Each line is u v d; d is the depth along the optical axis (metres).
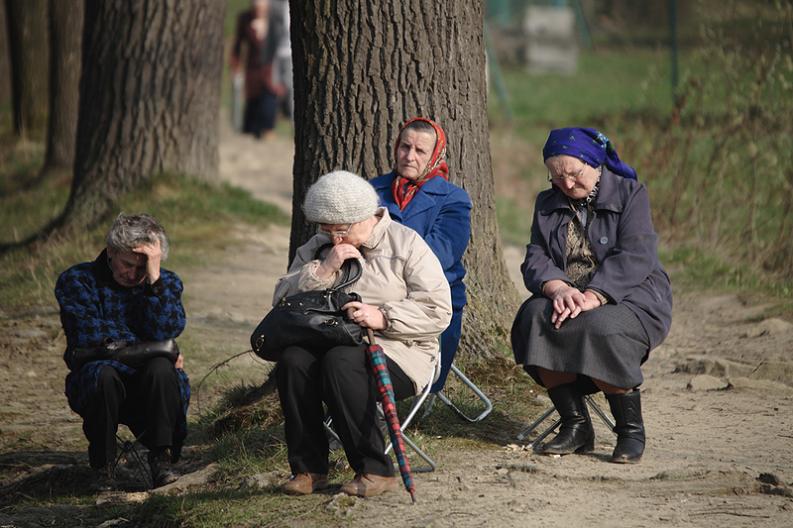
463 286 21.75
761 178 44.19
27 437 25.86
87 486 22.70
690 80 46.19
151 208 46.47
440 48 24.55
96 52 47.78
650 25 118.75
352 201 18.30
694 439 21.53
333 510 17.39
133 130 47.69
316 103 24.58
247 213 48.59
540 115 87.38
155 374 20.78
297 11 24.64
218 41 49.38
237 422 23.80
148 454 21.56
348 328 17.75
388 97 24.31
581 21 121.25
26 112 72.88
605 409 23.75
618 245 20.20
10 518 20.41
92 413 20.55
